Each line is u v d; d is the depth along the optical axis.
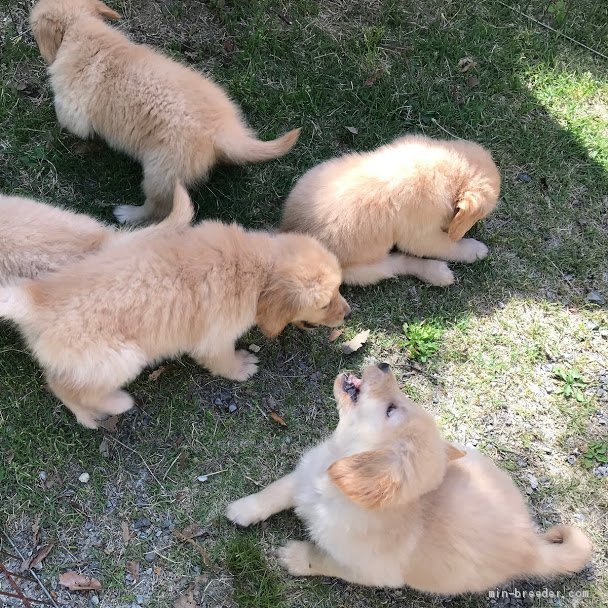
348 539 0.76
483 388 1.03
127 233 0.90
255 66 1.20
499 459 0.99
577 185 1.18
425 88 1.23
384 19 1.28
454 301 1.08
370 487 0.67
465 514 0.75
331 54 1.23
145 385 0.97
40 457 0.91
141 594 0.87
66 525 0.89
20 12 1.17
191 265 0.82
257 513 0.89
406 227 1.01
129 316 0.79
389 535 0.74
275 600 0.88
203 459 0.95
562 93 1.26
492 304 1.09
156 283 0.79
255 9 1.23
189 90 0.96
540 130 1.22
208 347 0.88
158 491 0.92
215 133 0.98
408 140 1.04
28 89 1.12
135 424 0.95
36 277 0.83
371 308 1.07
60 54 1.00
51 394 0.94
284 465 0.96
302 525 0.92
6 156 1.08
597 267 1.13
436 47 1.26
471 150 1.02
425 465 0.70
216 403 0.98
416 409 0.76
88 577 0.86
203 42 1.21
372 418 0.76
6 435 0.92
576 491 0.98
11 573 0.85
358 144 1.18
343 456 0.77
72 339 0.77
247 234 0.90
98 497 0.91
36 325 0.78
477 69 1.25
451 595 0.90
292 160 1.15
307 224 0.98
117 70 0.97
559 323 1.08
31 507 0.89
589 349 1.07
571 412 1.03
